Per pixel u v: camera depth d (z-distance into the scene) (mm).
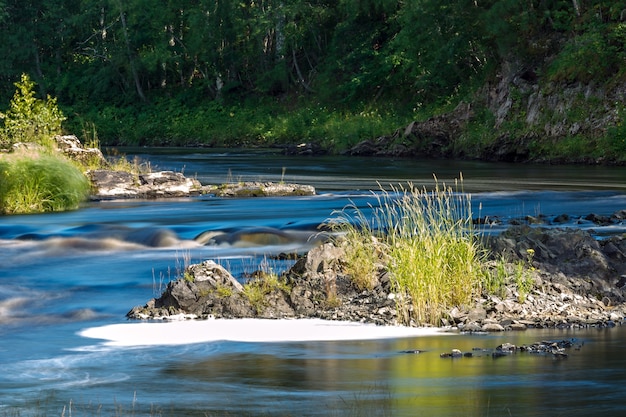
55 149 40531
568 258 18750
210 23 97625
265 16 95062
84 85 106375
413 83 82812
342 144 71250
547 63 65500
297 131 83688
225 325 15844
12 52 107375
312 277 17641
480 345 14133
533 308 16531
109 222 28203
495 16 66250
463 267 16922
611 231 25844
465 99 68250
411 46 74750
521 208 32406
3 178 32625
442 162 60375
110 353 13758
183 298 16906
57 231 25453
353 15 88625
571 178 45656
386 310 16469
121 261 22188
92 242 24359
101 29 110438
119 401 10930
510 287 17266
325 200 35625
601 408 10250
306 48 97062
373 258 18297
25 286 19297
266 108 93500
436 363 12859
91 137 95188
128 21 104062
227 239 24750
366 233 19766
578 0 66625
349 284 17625
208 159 64312
